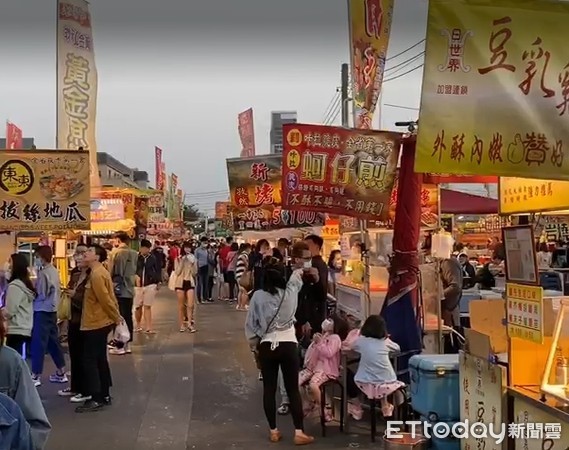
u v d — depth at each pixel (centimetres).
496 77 445
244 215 1020
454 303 902
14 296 859
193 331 1520
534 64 447
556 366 498
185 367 1094
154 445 679
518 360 508
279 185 998
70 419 777
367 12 776
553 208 513
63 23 1240
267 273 696
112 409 823
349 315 866
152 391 921
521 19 446
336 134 722
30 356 1016
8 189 854
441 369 607
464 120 442
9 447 280
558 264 1641
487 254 2142
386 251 902
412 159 734
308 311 808
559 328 489
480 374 544
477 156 443
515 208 577
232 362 1138
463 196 1083
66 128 1248
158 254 2134
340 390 757
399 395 698
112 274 1214
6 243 991
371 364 679
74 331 867
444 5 442
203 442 689
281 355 684
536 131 446
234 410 820
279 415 790
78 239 1583
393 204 822
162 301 2305
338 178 723
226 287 2444
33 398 331
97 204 1677
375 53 775
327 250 1291
